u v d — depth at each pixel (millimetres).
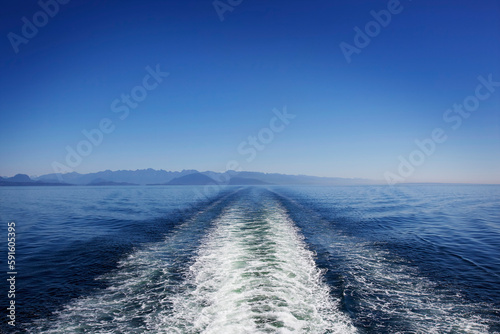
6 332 6535
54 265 11320
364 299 8219
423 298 8367
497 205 36531
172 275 10062
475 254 13086
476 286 9312
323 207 31344
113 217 24312
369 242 15148
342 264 11367
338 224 20359
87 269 10805
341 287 9008
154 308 7590
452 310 7668
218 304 7723
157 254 12742
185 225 19891
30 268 10992
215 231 17531
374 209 30266
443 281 9719
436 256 12711
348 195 56281
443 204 37406
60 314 7367
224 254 12477
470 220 23328
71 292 8727
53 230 18625
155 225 20078
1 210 30453
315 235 16625
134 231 17984
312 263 11422
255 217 22656
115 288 8992
